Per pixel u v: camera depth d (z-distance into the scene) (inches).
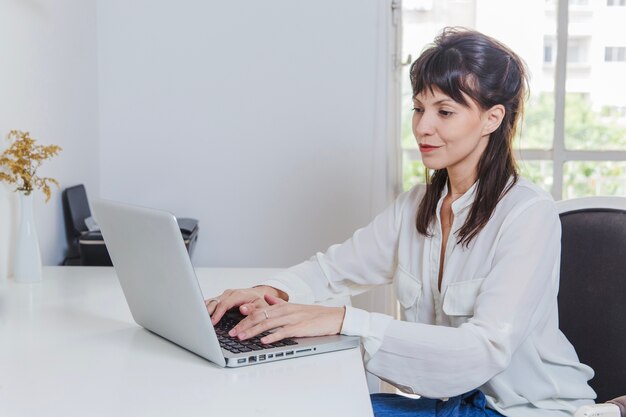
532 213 54.4
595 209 63.2
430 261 60.0
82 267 84.3
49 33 92.4
